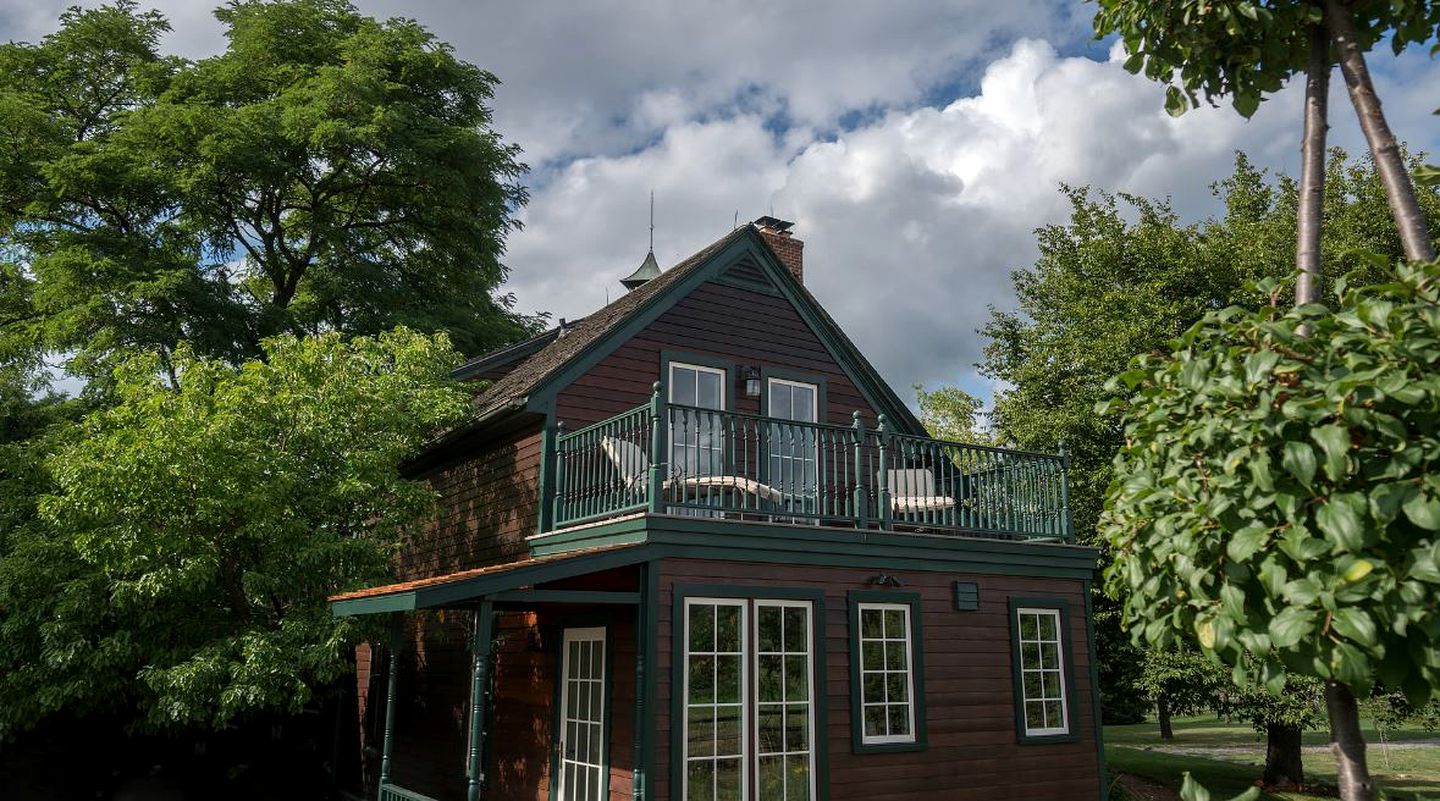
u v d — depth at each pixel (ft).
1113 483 11.73
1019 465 42.42
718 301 46.14
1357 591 8.27
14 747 52.90
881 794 35.01
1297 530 8.81
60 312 68.33
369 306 78.84
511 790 40.06
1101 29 14.51
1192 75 14.06
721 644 32.86
